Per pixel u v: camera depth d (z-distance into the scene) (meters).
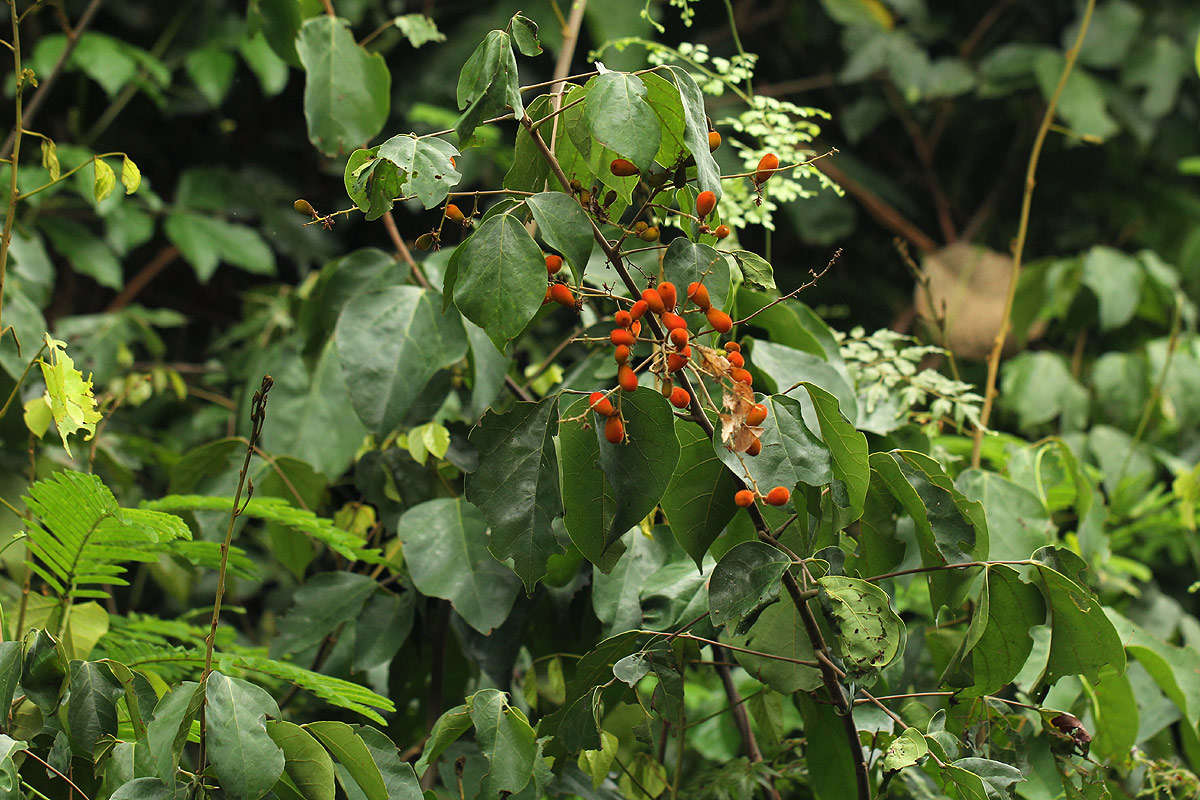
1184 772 2.61
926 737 2.40
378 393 2.58
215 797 2.32
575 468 2.35
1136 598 3.33
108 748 2.39
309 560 2.77
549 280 2.33
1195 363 3.92
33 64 4.07
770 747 2.65
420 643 2.71
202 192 4.51
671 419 2.32
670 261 2.33
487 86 2.29
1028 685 2.62
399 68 4.58
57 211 4.46
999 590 2.44
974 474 2.69
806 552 2.40
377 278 2.69
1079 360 4.55
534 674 2.66
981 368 4.68
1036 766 2.53
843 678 2.36
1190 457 4.18
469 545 2.59
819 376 2.58
